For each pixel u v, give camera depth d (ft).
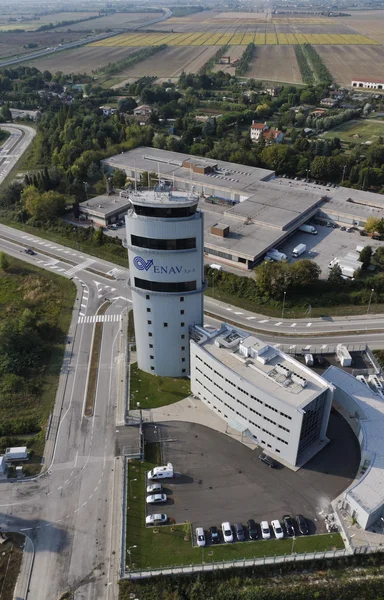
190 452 274.57
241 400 272.31
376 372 329.52
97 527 237.25
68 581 214.69
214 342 299.38
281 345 366.43
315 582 213.25
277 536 227.81
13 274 467.11
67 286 446.19
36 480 261.65
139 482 258.16
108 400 315.78
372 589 210.38
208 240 488.44
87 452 278.26
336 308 415.44
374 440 263.90
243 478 257.96
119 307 415.44
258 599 205.46
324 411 266.98
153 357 329.11
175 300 300.61
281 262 431.02
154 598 207.51
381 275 447.83
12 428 293.84
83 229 534.37
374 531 229.04
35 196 569.23
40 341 363.97
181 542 227.81
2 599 207.72
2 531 235.40
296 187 620.90
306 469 262.26
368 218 532.73
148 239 279.49
